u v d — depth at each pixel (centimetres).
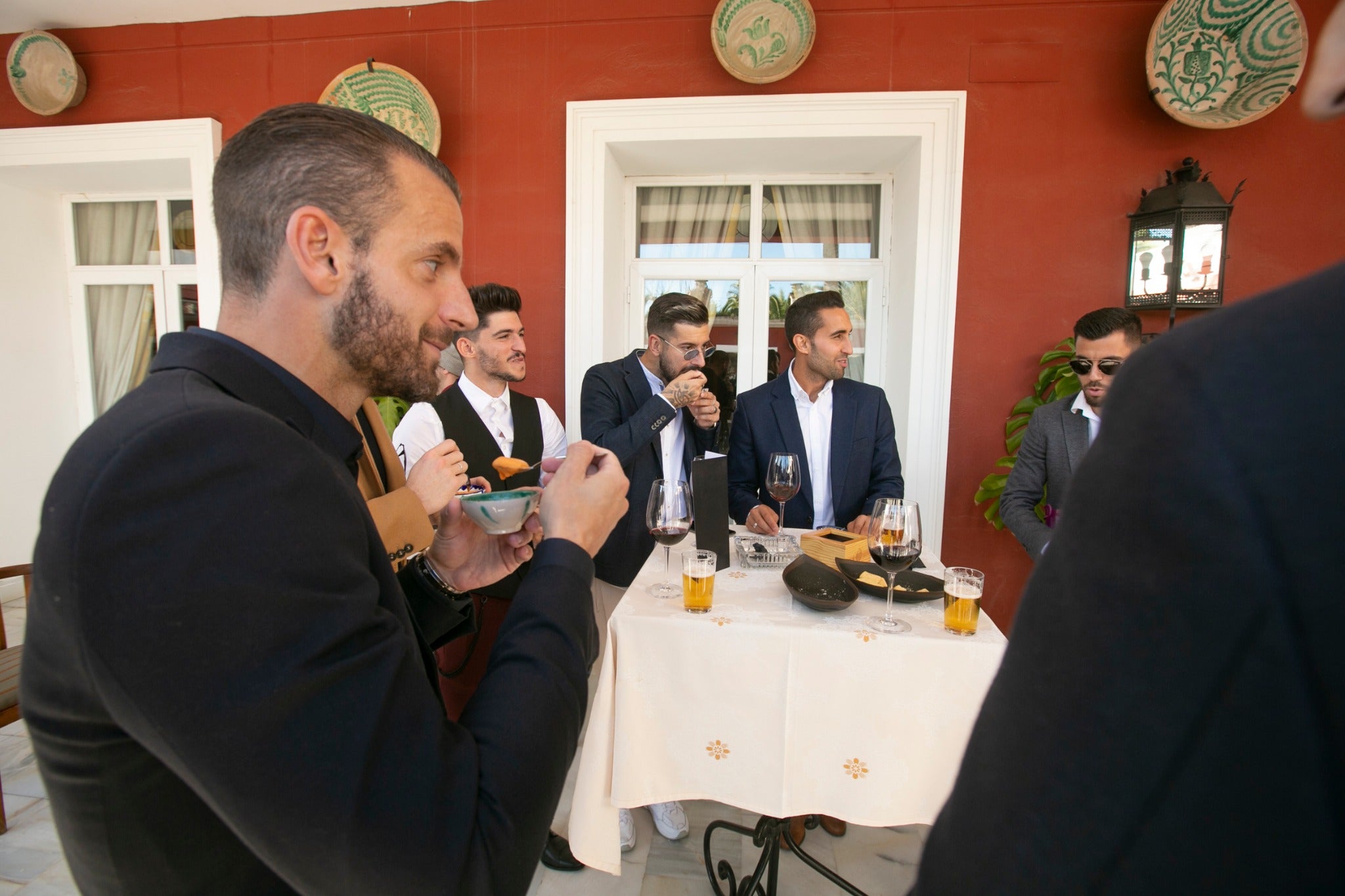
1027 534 195
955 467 275
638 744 123
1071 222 260
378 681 39
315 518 40
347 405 58
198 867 43
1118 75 255
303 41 290
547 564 57
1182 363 24
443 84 285
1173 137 253
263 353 51
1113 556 24
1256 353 22
